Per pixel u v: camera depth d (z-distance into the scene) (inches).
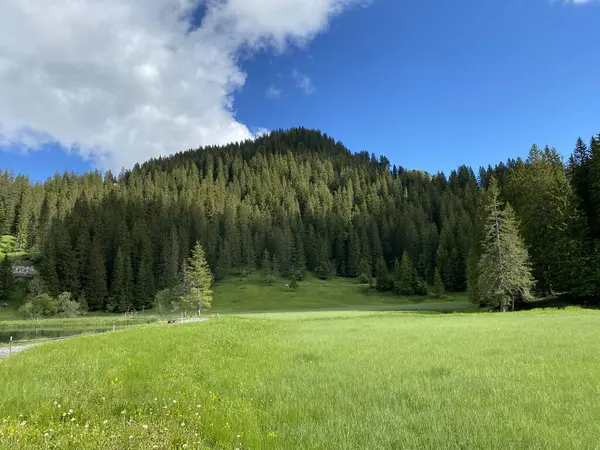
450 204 6486.2
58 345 736.3
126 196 7342.5
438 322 1293.1
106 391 348.5
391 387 360.2
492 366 452.8
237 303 4623.5
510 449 212.2
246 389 371.6
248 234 6225.4
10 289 4357.8
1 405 286.5
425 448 216.4
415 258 5615.2
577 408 281.0
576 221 2159.2
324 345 719.1
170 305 3747.5
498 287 2092.8
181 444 212.2
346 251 6382.9
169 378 422.0
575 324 979.3
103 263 4562.0
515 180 2709.2
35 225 5890.8
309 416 283.4
